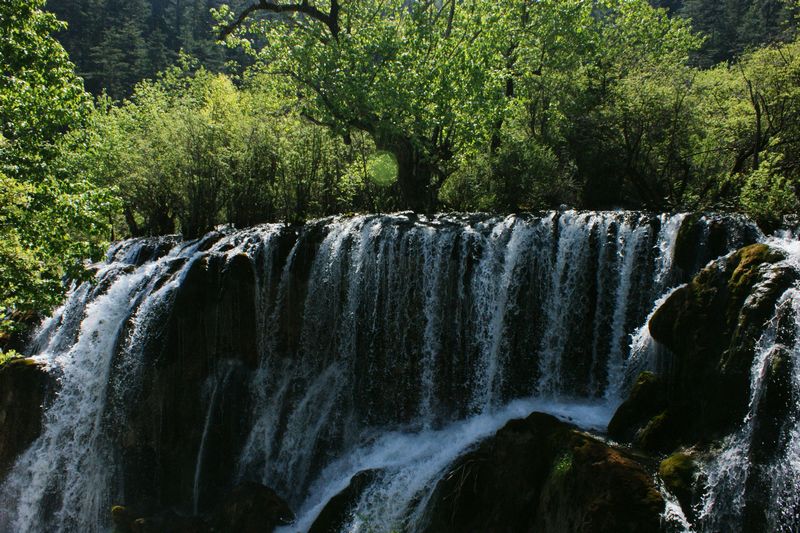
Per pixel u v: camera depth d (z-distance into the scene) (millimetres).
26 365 15133
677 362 8805
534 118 20891
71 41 62156
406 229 13398
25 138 14523
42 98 14641
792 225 11562
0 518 14562
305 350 14320
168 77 33188
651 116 16516
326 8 19609
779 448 6680
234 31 19047
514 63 19719
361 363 13555
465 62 16812
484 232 13047
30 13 14609
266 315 14734
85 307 17422
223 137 20344
